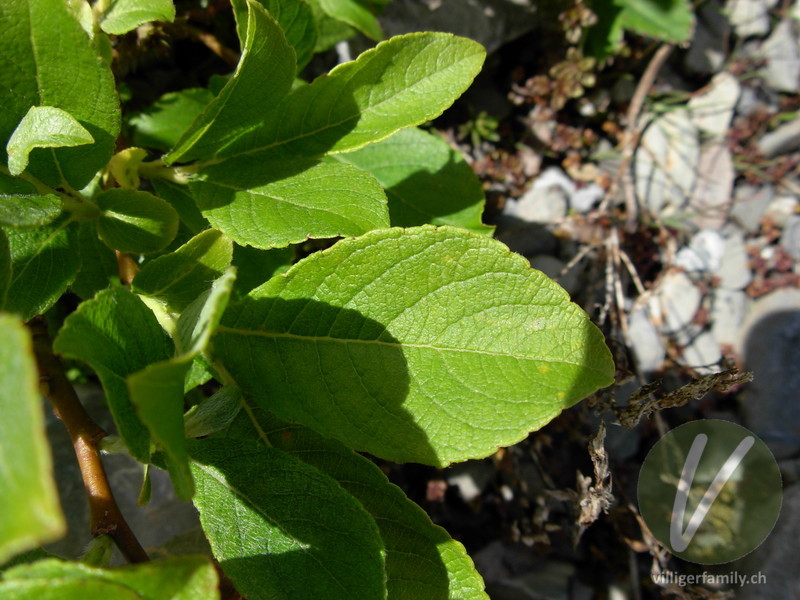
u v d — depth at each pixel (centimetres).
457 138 28
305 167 13
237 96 12
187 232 15
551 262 28
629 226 30
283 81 12
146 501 11
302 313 12
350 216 12
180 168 14
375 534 11
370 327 12
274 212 12
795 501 28
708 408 31
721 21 34
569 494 19
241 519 12
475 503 25
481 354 12
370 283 12
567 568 26
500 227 29
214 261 12
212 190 13
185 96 19
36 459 6
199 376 13
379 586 11
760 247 34
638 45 30
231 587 12
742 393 31
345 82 13
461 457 12
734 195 34
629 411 15
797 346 31
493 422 12
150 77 22
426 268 11
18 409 6
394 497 13
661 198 31
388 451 12
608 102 30
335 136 13
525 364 12
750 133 34
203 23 22
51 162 12
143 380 8
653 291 27
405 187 19
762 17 35
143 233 13
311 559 11
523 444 25
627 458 28
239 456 12
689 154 32
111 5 14
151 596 9
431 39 13
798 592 27
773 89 35
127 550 12
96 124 12
